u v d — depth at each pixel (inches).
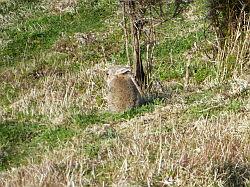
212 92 587.8
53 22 920.3
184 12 832.3
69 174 411.8
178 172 399.2
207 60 698.2
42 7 967.6
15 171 452.1
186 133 470.0
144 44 764.0
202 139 448.5
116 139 476.4
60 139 514.9
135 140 463.8
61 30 900.6
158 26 812.6
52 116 602.2
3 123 589.3
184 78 690.8
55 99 666.8
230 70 652.1
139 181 392.5
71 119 565.0
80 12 928.3
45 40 888.9
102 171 416.8
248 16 661.9
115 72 573.3
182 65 717.3
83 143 486.9
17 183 417.7
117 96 567.8
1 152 518.9
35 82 783.7
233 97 550.0
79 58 821.2
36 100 688.4
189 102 564.7
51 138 525.3
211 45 723.4
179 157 419.5
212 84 633.0
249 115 493.7
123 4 633.0
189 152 425.7
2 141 542.9
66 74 773.9
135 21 622.2
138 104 573.3
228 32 669.9
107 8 927.0
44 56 847.1
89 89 694.5
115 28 868.0
